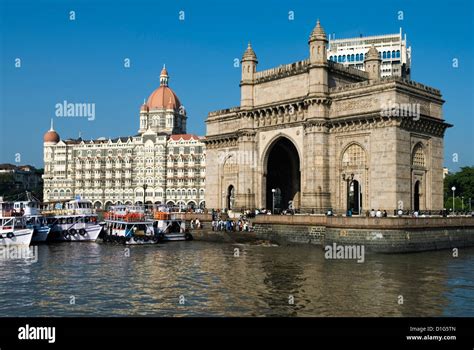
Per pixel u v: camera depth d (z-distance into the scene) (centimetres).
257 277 4603
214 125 10438
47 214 9125
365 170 7406
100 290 4128
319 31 7906
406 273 4741
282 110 8512
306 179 7944
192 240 8394
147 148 19275
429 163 7725
